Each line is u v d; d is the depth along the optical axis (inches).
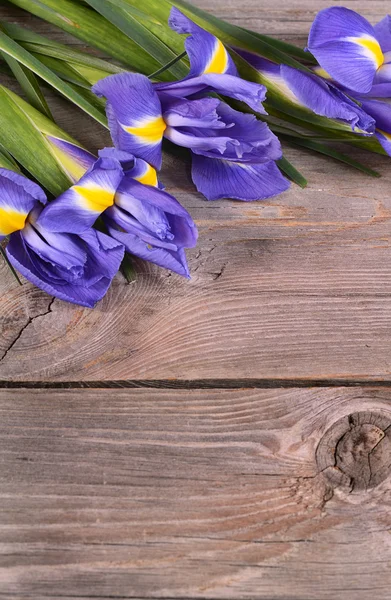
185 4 31.4
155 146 29.8
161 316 30.5
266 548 28.5
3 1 33.9
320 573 28.4
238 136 30.2
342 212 32.0
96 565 28.2
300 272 31.2
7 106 29.4
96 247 28.6
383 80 31.2
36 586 28.0
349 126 30.9
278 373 30.2
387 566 28.5
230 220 31.7
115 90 28.8
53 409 29.5
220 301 30.8
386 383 30.3
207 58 29.4
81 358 30.0
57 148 29.2
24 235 28.5
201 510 28.8
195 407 29.7
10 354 29.9
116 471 29.0
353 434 29.7
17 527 28.4
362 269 31.4
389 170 32.7
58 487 28.8
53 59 31.2
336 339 30.6
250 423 29.7
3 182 27.9
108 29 31.8
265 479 29.1
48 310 30.3
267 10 34.9
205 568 28.3
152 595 28.1
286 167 31.8
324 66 30.5
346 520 28.9
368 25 31.0
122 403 29.6
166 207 28.4
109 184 28.3
